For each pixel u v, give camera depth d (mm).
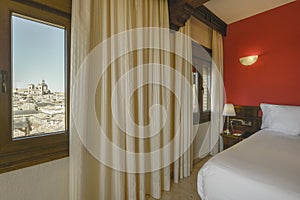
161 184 2086
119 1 1538
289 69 2650
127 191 1675
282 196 1029
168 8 2053
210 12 2789
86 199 1448
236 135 2855
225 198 1275
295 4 2562
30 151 1173
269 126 2648
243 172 1265
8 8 1059
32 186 1177
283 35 2684
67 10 1316
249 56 2967
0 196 1052
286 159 1467
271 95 2828
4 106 1059
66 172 1347
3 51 1050
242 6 2672
